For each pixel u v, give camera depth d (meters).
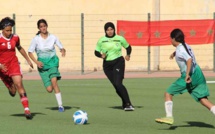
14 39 23.67
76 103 29.97
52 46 26.28
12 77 23.80
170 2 52.66
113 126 22.28
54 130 21.31
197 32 49.22
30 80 44.22
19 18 51.03
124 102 27.05
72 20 51.66
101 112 26.39
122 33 48.59
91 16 51.81
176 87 20.72
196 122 23.34
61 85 40.16
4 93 34.91
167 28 49.12
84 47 51.88
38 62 26.05
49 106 28.70
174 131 21.16
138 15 52.31
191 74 20.39
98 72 51.12
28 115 23.89
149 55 49.59
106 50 26.88
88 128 21.73
